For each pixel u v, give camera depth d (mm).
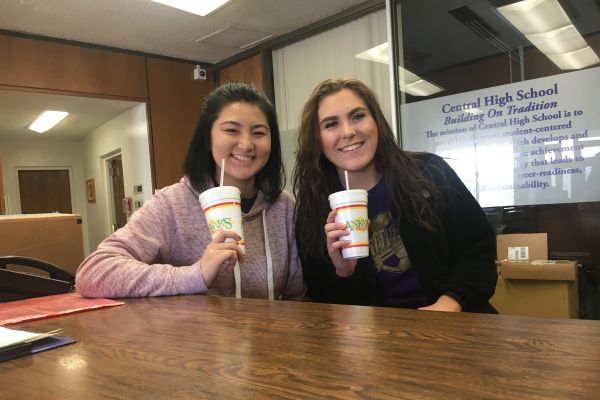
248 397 427
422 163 1482
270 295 1378
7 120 5000
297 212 1482
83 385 489
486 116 2885
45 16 3283
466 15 2934
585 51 2545
